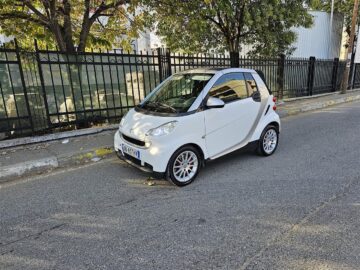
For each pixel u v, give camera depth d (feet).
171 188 13.44
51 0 22.90
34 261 8.63
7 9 25.36
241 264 8.30
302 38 58.34
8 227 10.47
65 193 13.14
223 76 15.15
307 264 8.23
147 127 13.20
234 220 10.57
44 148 18.22
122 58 23.29
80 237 9.78
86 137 20.74
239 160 16.94
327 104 39.11
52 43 28.66
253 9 34.96
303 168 15.52
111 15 27.20
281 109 33.37
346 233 9.66
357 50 59.57
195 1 28.25
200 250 8.96
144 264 8.39
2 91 19.25
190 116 13.41
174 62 26.48
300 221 10.43
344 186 13.20
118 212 11.37
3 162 15.76
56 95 21.48
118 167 16.29
